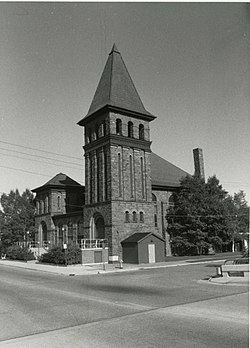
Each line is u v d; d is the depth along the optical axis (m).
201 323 8.33
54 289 16.06
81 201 51.28
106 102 37.09
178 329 7.79
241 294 12.91
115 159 36.19
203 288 14.98
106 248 34.56
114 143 36.38
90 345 6.69
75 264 33.03
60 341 7.04
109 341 6.93
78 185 51.19
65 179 51.28
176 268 27.20
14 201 59.41
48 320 9.09
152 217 38.22
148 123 39.91
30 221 59.09
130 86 39.75
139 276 21.67
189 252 42.69
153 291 14.44
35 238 52.34
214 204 41.53
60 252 34.09
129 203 36.31
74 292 14.77
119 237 34.84
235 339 6.88
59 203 49.41
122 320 8.86
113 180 35.50
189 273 22.39
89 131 40.12
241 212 41.00
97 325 8.37
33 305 11.53
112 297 12.92
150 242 34.09
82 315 9.62
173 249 42.97
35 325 8.53
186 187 43.66
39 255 43.03
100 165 37.47
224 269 18.16
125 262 34.19
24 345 6.82
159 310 10.13
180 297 12.57
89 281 19.14
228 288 14.80
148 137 39.66
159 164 49.09
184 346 6.49
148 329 7.86
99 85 39.91
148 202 38.09
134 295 13.36
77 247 34.50
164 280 18.80
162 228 43.19
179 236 42.59
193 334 7.33
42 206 51.50
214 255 40.38
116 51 40.56
